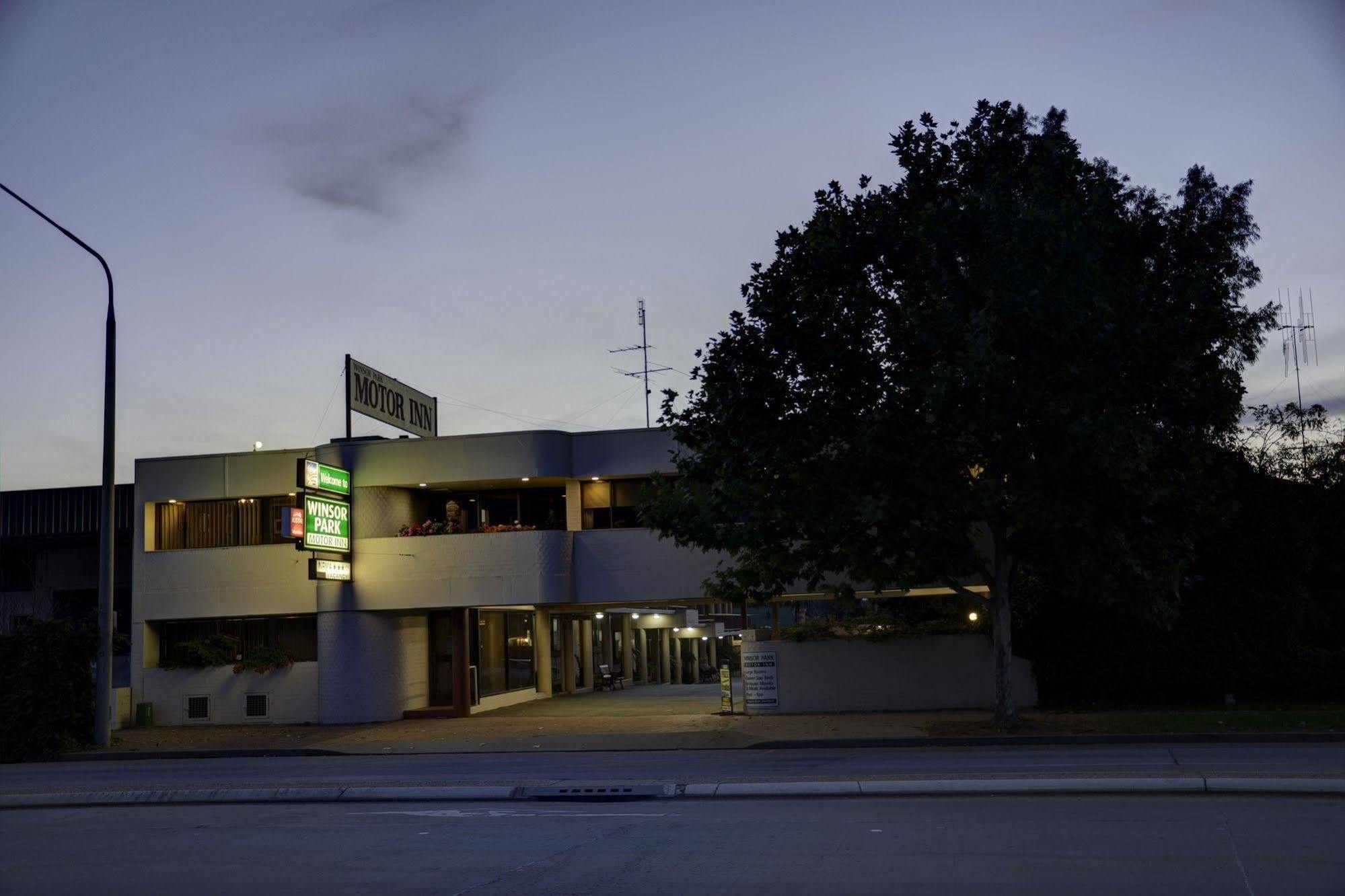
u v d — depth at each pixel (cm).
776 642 2700
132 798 1477
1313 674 2536
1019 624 2612
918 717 2444
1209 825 1020
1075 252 1870
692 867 917
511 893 845
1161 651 2552
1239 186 2728
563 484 2958
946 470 1933
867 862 910
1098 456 1855
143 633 2969
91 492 3556
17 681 2341
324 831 1179
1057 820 1073
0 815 1426
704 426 2188
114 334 2422
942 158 2145
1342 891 777
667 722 2538
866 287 2072
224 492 2984
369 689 2820
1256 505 2591
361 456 2886
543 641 3519
